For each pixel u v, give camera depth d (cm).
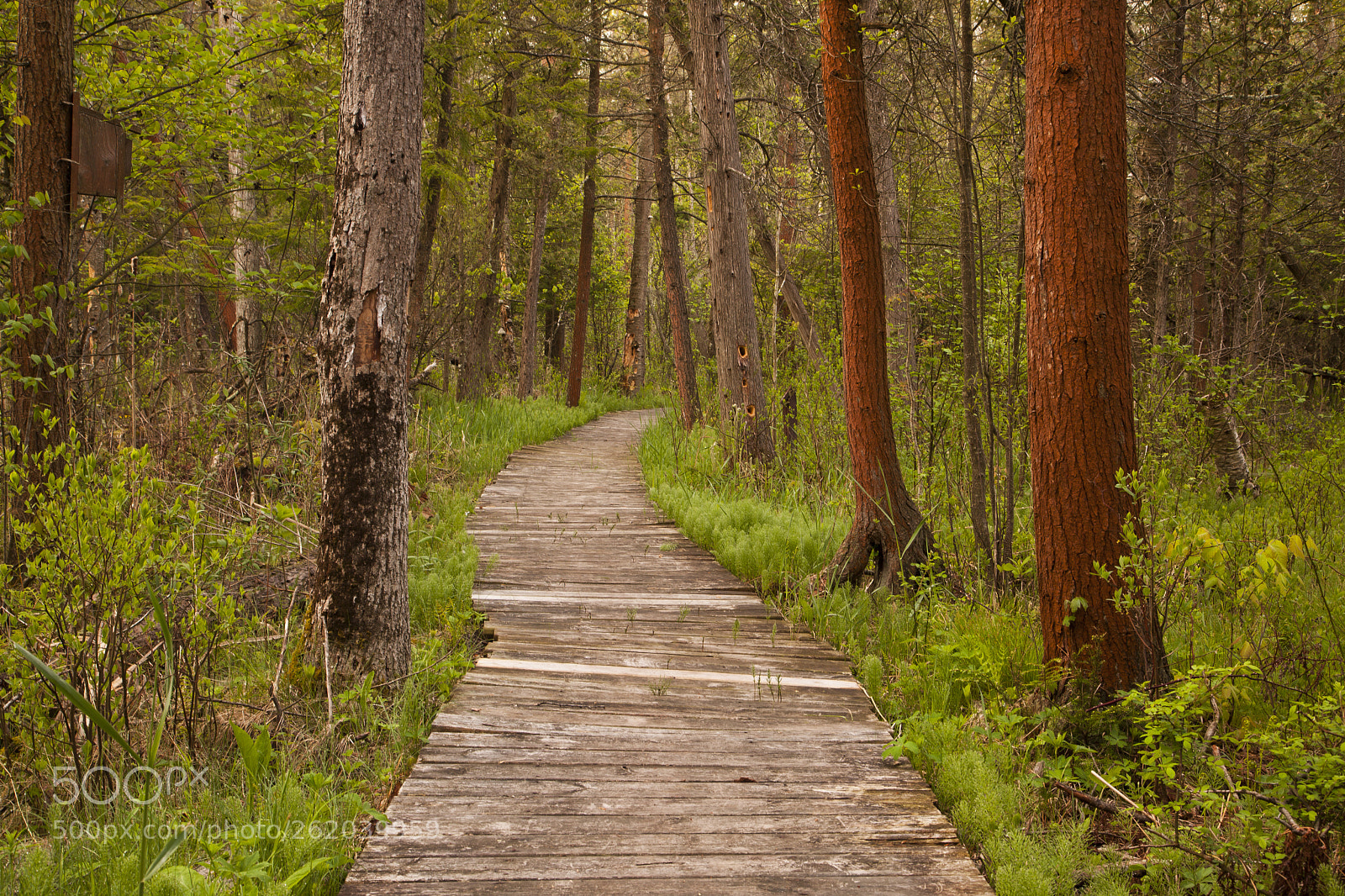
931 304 934
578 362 2033
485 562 711
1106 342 378
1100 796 344
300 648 419
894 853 297
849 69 591
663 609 608
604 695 447
